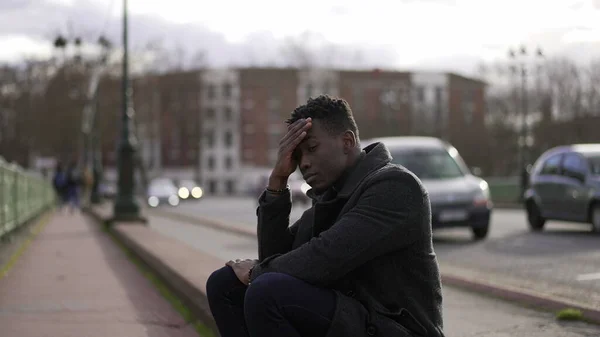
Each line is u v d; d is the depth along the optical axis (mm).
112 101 72375
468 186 14148
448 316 6219
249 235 15984
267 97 97812
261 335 2873
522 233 15461
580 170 15047
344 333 2840
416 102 94500
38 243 13820
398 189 2896
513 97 52562
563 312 6023
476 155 66812
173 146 98875
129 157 18562
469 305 6754
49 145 68312
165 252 9172
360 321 2863
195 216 26906
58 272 9219
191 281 6410
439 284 3010
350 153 3133
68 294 7375
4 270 9320
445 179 14539
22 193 15656
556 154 16047
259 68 98562
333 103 3121
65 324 5832
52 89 66062
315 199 3277
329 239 2885
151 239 11570
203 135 95812
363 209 2896
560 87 44969
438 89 96750
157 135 94062
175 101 95250
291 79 97250
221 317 3291
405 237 2883
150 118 84875
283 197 3354
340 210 3098
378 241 2861
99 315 6219
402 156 14914
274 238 3369
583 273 8992
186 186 59406
